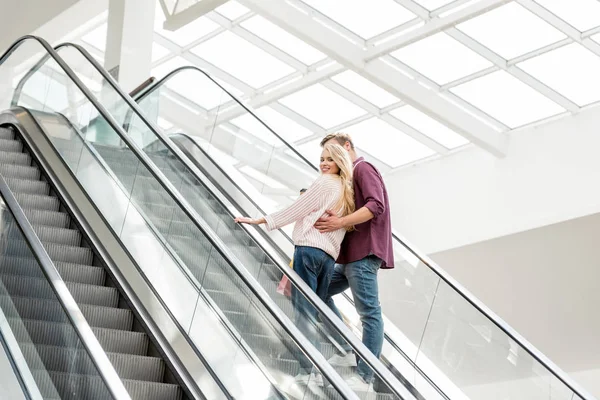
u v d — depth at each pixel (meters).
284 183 8.69
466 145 14.19
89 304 5.96
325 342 4.92
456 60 12.64
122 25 12.16
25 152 8.36
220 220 6.60
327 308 4.96
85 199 7.41
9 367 4.90
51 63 9.09
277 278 5.41
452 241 13.73
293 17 12.44
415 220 14.75
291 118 15.68
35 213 7.00
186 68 9.92
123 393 3.78
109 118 7.30
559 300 12.63
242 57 14.96
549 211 12.17
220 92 9.55
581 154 12.07
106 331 5.52
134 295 6.14
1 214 5.62
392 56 12.91
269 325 4.93
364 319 5.47
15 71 9.93
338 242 5.51
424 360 6.87
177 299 5.89
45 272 4.67
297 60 14.44
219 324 5.39
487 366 6.45
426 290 7.01
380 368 4.62
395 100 14.14
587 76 11.91
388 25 12.51
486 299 13.75
